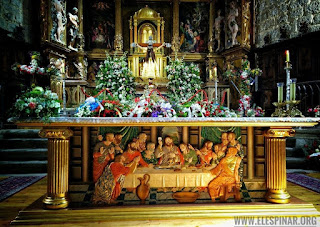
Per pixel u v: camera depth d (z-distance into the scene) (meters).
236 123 2.77
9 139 5.88
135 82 8.23
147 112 2.98
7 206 3.31
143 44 8.58
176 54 8.81
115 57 7.92
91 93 8.67
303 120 2.79
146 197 2.91
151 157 2.95
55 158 2.71
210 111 3.17
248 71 3.65
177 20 9.02
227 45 8.62
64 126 2.69
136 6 9.15
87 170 2.88
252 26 8.48
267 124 2.80
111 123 2.67
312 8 6.74
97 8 8.95
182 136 3.01
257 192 3.04
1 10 6.52
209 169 2.97
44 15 7.06
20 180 4.69
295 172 5.21
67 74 8.14
